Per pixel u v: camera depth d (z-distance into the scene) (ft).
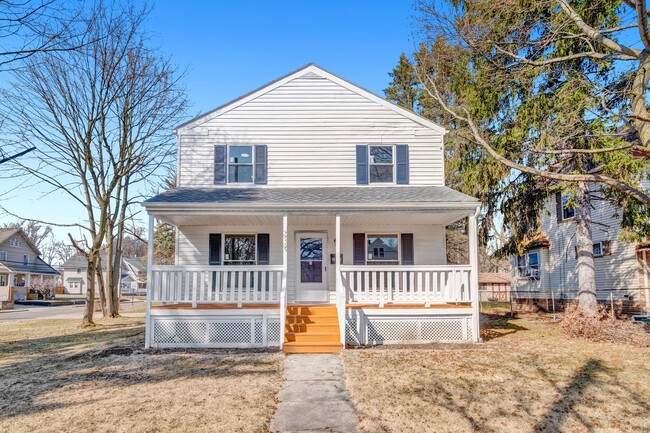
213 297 41.70
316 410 19.36
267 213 35.22
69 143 53.06
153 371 26.37
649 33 22.61
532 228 48.37
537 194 46.73
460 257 94.32
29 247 151.02
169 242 98.07
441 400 20.53
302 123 44.19
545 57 38.09
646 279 49.42
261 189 42.09
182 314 34.35
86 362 29.30
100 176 54.90
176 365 27.89
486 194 49.39
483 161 44.91
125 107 55.16
